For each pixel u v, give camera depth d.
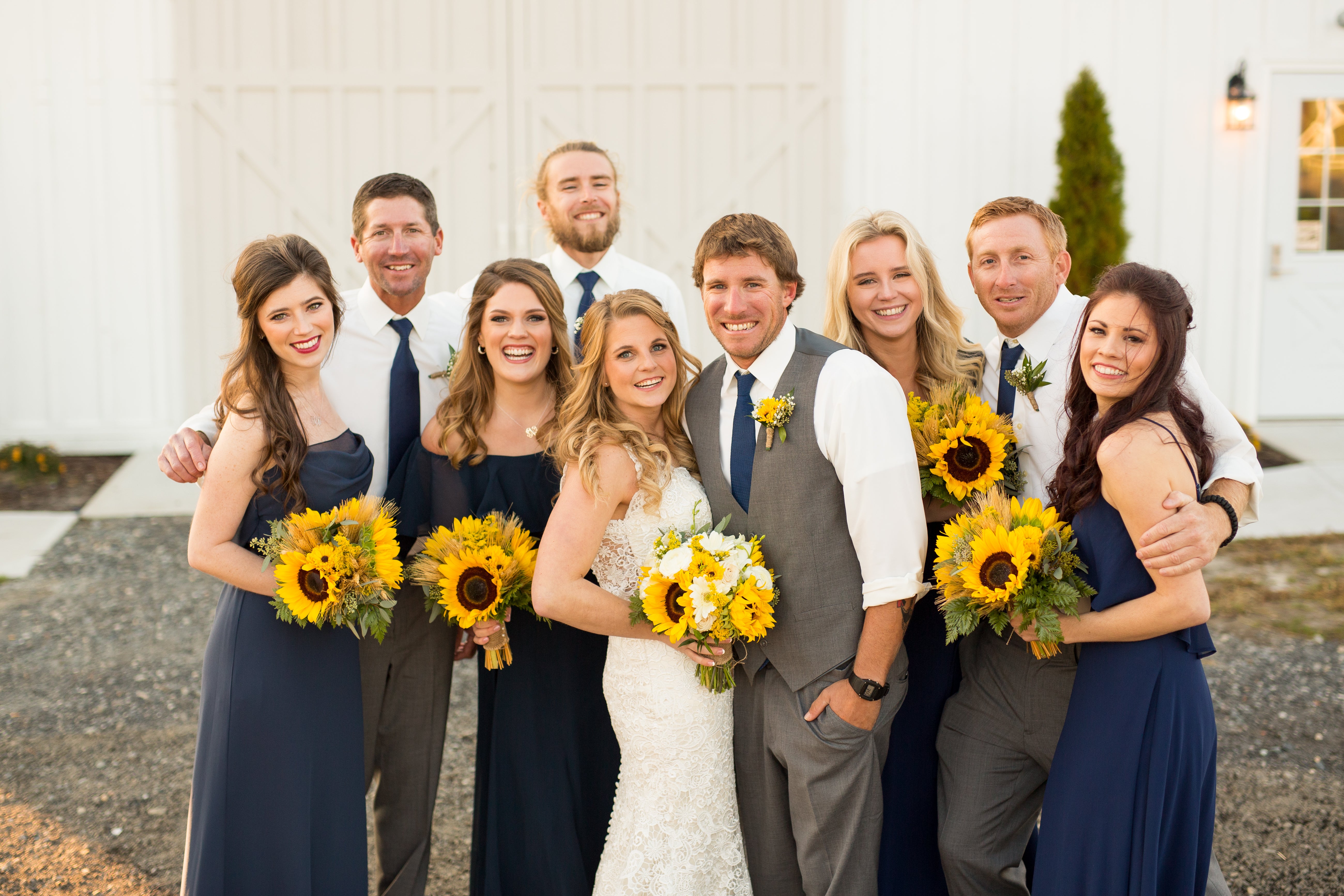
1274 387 8.31
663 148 7.86
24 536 6.42
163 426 8.01
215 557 2.44
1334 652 4.70
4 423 7.92
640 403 2.51
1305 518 6.37
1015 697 2.49
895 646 2.41
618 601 2.48
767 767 2.58
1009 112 7.87
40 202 7.75
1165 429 2.16
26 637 5.04
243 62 7.68
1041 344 2.66
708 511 2.59
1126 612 2.18
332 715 2.52
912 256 2.70
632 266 4.02
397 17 7.68
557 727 2.77
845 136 7.88
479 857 2.88
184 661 4.79
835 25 7.77
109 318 7.88
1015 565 2.20
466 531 2.62
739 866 2.59
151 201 7.79
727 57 7.80
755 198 7.92
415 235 3.01
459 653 2.97
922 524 2.42
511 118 7.79
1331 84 7.95
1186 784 2.22
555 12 7.72
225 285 7.88
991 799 2.52
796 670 2.48
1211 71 7.87
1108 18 7.80
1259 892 3.01
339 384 3.01
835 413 2.40
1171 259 8.05
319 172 7.79
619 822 2.59
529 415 2.82
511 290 2.68
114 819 3.48
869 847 2.49
